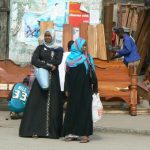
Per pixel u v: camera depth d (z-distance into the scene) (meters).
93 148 18.64
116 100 25.78
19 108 23.89
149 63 35.62
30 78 23.25
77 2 27.39
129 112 25.45
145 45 35.34
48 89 20.25
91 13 27.50
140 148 18.97
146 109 25.66
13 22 27.39
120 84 25.00
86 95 19.58
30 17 27.36
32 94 20.44
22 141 19.59
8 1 27.73
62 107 20.69
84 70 19.58
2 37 27.98
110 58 27.80
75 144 19.27
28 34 27.47
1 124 23.03
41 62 20.22
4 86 25.50
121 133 22.08
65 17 27.33
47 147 18.59
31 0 27.31
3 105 27.17
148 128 22.20
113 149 18.62
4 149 18.14
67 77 19.75
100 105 19.89
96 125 22.58
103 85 24.91
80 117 19.58
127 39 27.08
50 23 26.73
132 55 27.09
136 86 25.02
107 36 27.98
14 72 25.69
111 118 24.27
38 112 20.38
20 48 27.53
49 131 20.30
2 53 28.06
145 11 35.94
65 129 19.77
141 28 35.94
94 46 26.97
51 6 27.33
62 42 26.86
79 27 27.06
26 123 20.39
